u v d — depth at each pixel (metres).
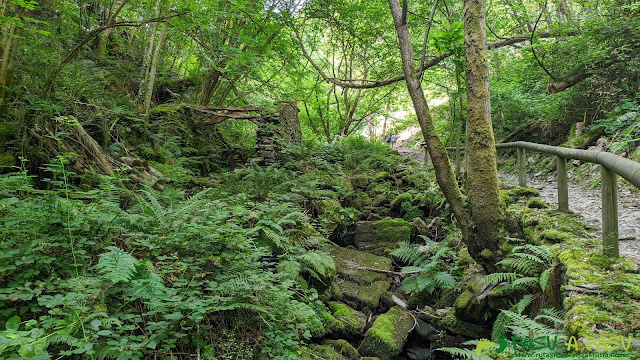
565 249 3.23
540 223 3.92
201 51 7.70
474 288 4.17
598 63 8.58
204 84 9.91
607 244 2.97
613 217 2.95
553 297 3.05
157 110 8.19
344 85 8.03
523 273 3.58
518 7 10.30
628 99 7.84
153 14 7.50
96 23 8.27
